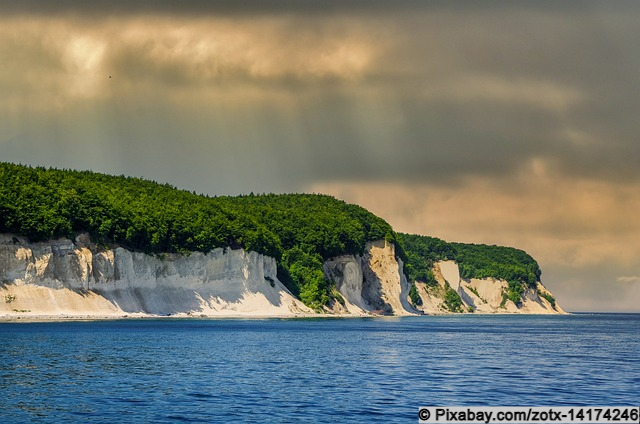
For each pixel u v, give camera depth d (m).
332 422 84.75
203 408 91.12
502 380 119.19
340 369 129.88
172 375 117.69
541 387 112.06
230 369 126.69
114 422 83.56
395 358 151.25
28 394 98.50
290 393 102.25
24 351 146.25
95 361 133.12
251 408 91.56
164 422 83.75
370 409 91.94
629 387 113.38
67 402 93.75
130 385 106.75
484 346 193.25
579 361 153.25
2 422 83.31
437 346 187.62
